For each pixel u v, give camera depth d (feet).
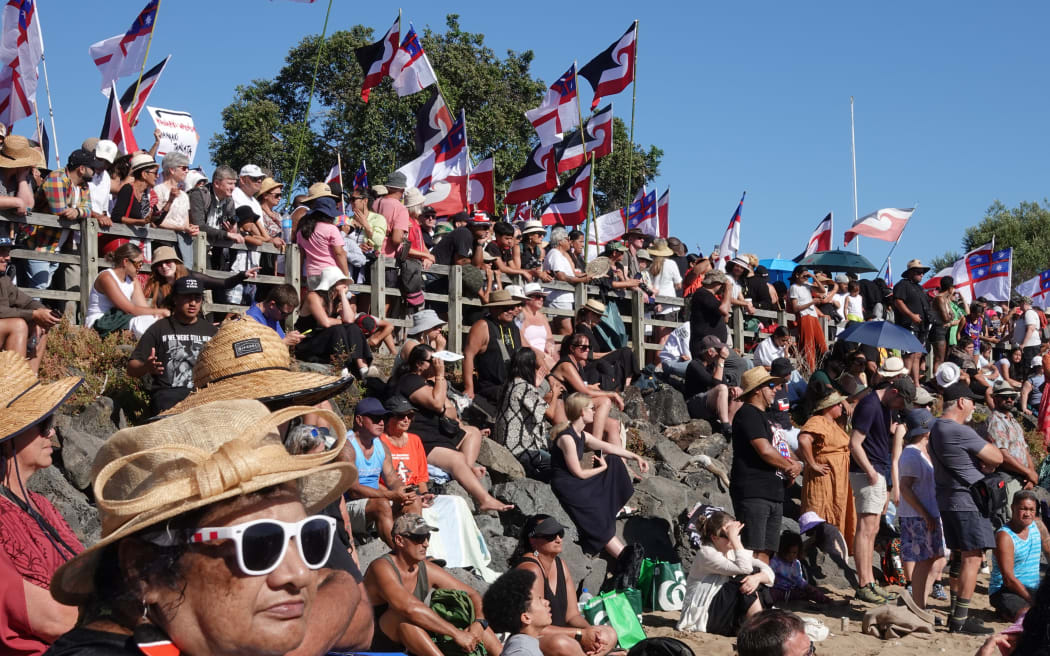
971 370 54.80
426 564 21.57
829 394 34.63
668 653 15.29
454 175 49.90
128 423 27.30
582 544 29.25
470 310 43.50
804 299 55.52
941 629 29.04
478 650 19.97
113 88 39.55
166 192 35.76
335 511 15.35
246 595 6.47
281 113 107.04
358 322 35.53
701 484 37.50
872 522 31.89
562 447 29.84
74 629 6.77
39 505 11.03
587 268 47.78
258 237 35.94
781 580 31.63
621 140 113.09
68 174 32.27
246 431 6.92
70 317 31.40
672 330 50.70
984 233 164.45
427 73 50.39
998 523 36.99
